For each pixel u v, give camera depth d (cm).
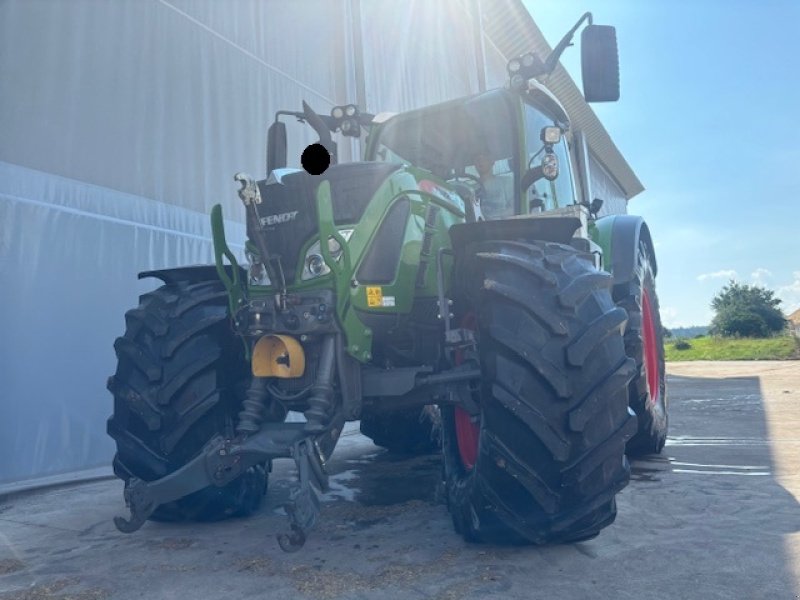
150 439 261
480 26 1159
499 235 250
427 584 200
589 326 218
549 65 337
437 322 272
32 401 430
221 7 636
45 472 432
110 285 490
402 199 259
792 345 2083
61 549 260
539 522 214
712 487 314
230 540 260
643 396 372
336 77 802
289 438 227
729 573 200
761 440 464
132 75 532
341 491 347
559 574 204
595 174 1898
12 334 423
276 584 207
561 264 231
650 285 442
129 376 270
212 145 606
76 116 481
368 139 385
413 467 423
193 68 595
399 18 951
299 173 243
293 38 733
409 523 274
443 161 359
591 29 301
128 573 225
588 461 211
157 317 273
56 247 455
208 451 238
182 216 563
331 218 230
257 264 248
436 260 271
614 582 196
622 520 262
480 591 193
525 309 220
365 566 220
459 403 243
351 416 237
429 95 1014
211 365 263
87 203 481
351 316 235
